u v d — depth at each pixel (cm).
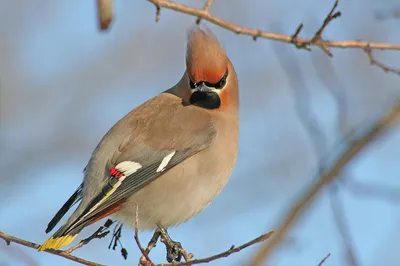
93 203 1102
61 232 1042
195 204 1193
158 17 997
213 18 1031
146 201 1157
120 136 1184
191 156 1187
